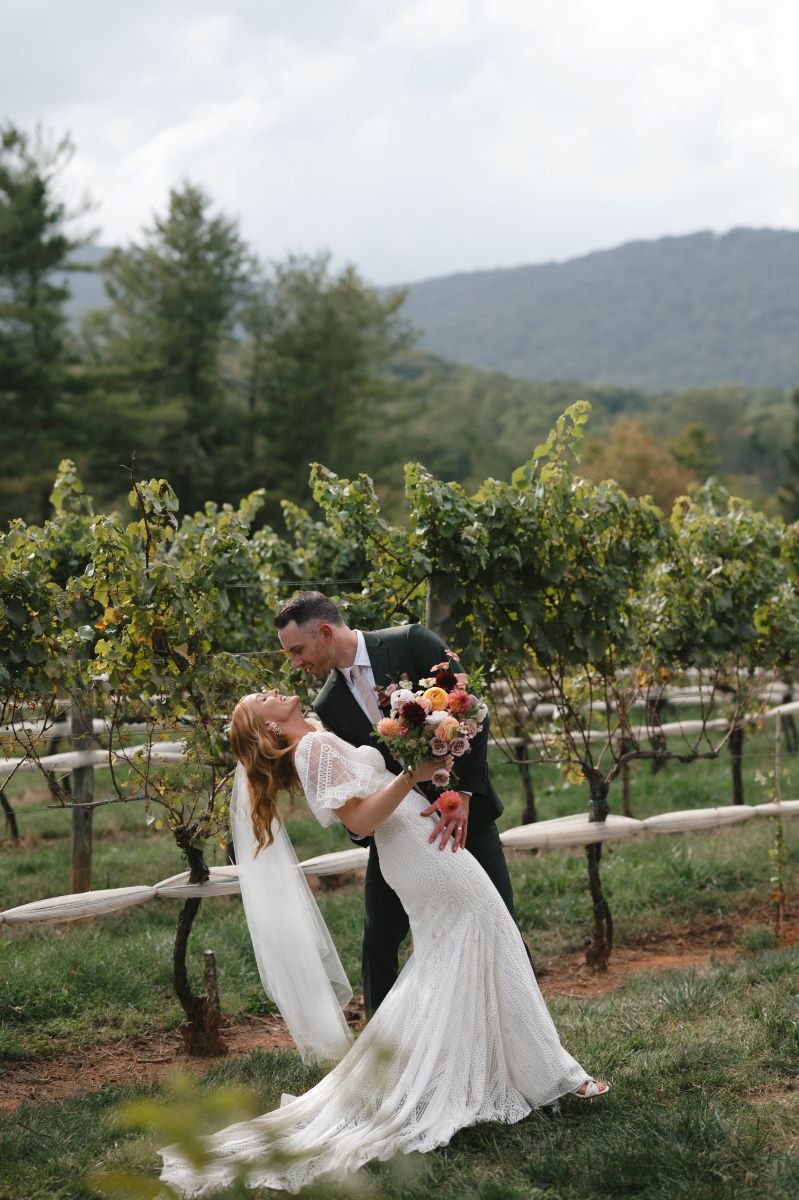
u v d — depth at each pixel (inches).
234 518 223.8
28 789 464.4
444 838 158.2
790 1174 137.2
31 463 1237.1
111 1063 199.6
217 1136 149.3
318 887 316.5
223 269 1562.5
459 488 243.4
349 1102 153.1
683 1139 147.6
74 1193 140.6
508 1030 157.9
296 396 1576.0
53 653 212.8
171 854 340.2
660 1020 199.2
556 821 266.2
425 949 158.6
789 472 2319.1
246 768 165.3
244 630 326.3
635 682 305.9
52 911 203.9
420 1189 137.8
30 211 1253.7
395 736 152.6
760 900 300.2
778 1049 178.9
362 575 365.1
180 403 1455.5
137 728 336.2
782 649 310.8
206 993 208.8
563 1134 151.6
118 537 204.1
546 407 4195.4
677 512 313.9
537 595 252.1
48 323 1288.1
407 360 4795.8
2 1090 187.2
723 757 478.0
